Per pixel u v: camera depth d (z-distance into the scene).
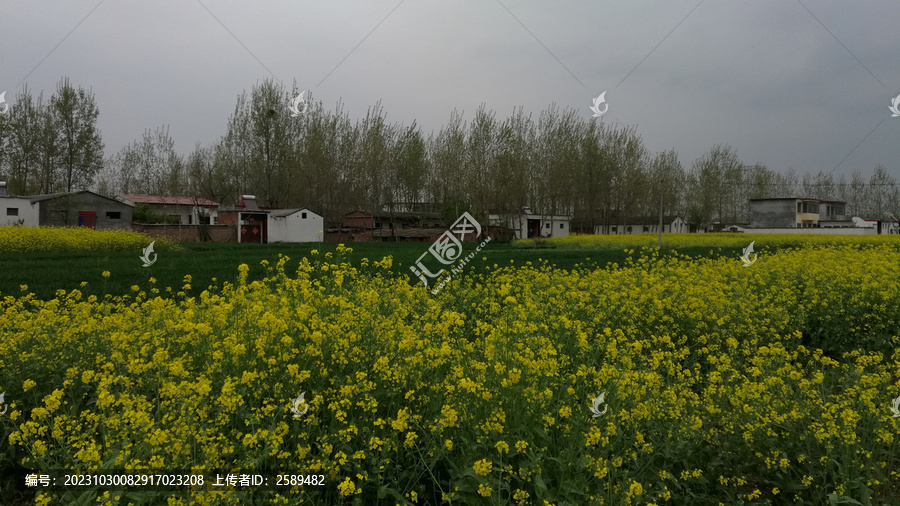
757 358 6.78
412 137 73.75
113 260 24.80
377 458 4.57
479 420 4.94
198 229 54.22
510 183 64.94
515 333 6.68
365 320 6.57
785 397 5.73
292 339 5.69
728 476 5.07
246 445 4.37
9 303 8.44
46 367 6.16
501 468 4.30
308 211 55.12
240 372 5.46
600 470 4.25
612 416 5.05
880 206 98.19
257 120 61.62
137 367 5.26
